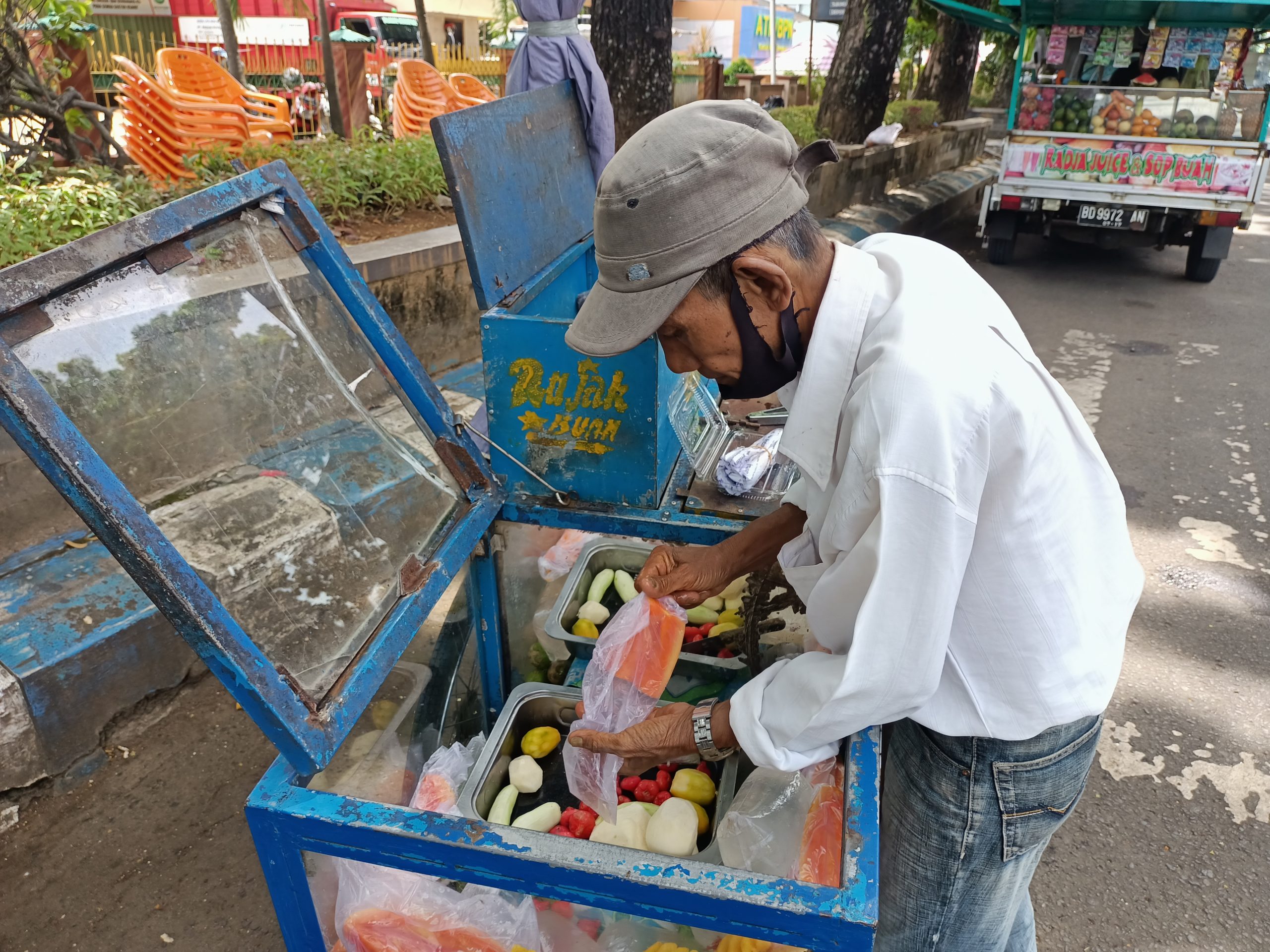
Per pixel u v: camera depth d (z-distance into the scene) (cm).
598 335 104
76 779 223
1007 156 751
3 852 205
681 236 99
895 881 131
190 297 115
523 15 316
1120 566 116
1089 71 762
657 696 146
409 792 148
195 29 1764
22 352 92
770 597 173
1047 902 206
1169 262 846
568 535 209
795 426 107
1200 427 454
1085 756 119
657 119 104
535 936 125
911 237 121
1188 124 706
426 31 1316
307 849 106
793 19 3300
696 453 176
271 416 125
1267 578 326
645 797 153
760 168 101
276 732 100
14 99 514
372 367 152
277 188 134
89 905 194
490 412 164
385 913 120
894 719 105
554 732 165
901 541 94
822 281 106
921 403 92
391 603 128
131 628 229
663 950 124
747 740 111
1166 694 269
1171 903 206
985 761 115
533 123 209
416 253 403
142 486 103
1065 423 107
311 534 120
